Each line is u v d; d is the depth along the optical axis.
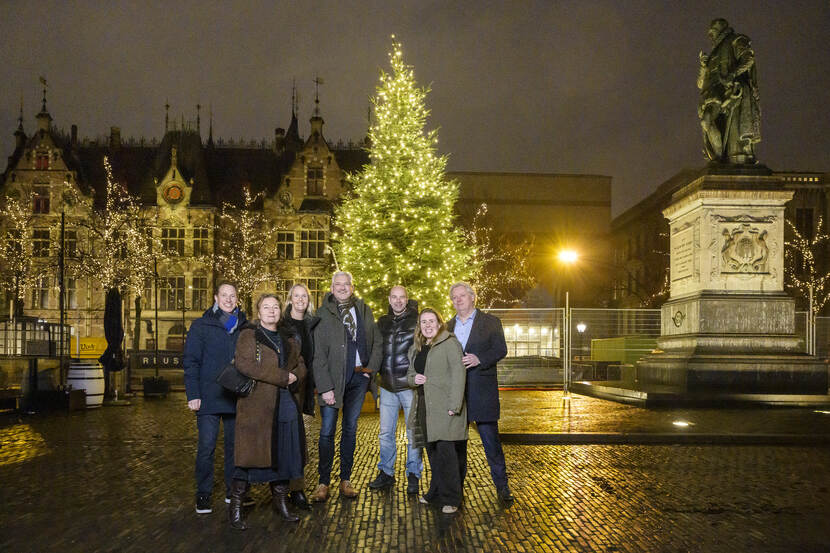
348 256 22.83
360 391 8.12
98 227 48.09
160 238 52.75
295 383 6.77
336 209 24.27
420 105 23.19
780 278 17.03
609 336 26.72
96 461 10.26
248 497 7.48
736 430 12.09
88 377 19.08
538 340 26.53
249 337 6.64
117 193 52.91
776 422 13.05
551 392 23.59
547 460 10.12
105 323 21.59
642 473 9.13
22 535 6.37
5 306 50.03
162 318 52.16
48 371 18.80
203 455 7.18
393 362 8.33
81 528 6.61
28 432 13.77
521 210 75.88
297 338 6.98
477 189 75.94
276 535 6.37
